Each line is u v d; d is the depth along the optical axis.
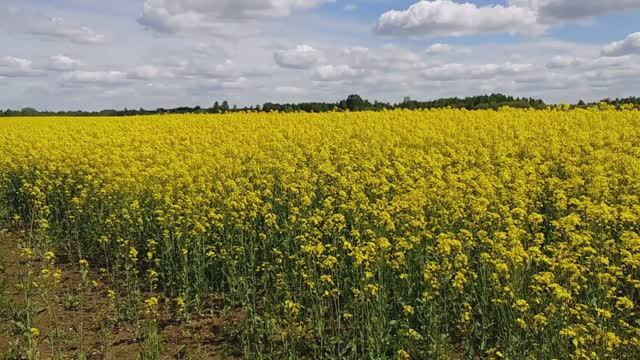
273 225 11.35
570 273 7.59
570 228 8.62
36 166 17.78
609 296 7.01
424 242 9.59
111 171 15.45
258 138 19.98
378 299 7.71
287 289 9.12
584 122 19.38
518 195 11.01
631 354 6.54
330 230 10.56
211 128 23.45
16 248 13.62
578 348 6.35
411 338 7.40
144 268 11.96
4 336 8.97
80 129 25.16
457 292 7.86
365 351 7.77
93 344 8.80
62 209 15.18
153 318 9.45
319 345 8.07
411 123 21.81
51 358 8.34
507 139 17.77
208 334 8.96
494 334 7.71
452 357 7.43
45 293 10.05
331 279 8.81
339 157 16.62
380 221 10.09
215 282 10.59
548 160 15.37
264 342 8.44
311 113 28.47
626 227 9.84
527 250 8.53
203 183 13.56
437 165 14.28
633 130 17.81
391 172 13.17
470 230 9.73
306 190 13.08
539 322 6.74
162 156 17.14
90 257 12.88
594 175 12.38
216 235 11.19
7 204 16.95
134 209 12.81
